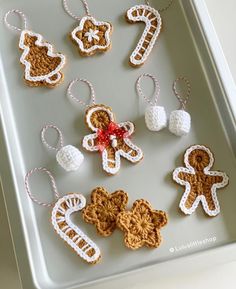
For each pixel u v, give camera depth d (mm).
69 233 386
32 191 402
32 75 432
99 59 441
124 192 394
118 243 385
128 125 414
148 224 385
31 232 389
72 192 400
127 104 426
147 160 407
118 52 442
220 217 391
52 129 420
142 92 429
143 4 457
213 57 420
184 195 394
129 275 366
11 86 435
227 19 502
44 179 405
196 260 380
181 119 402
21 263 373
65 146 402
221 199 396
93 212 389
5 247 447
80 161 398
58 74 432
